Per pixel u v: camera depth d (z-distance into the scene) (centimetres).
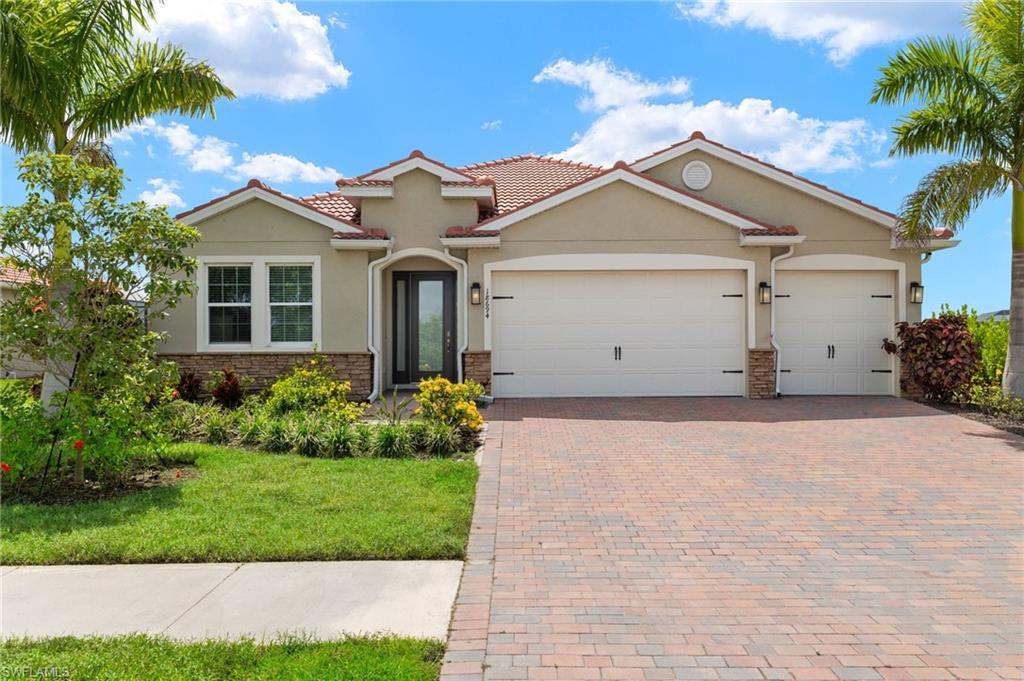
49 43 1056
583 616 467
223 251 1509
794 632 443
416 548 580
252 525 634
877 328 1559
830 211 1552
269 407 1164
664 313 1512
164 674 382
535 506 725
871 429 1143
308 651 410
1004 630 446
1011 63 1252
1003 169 1262
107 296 810
